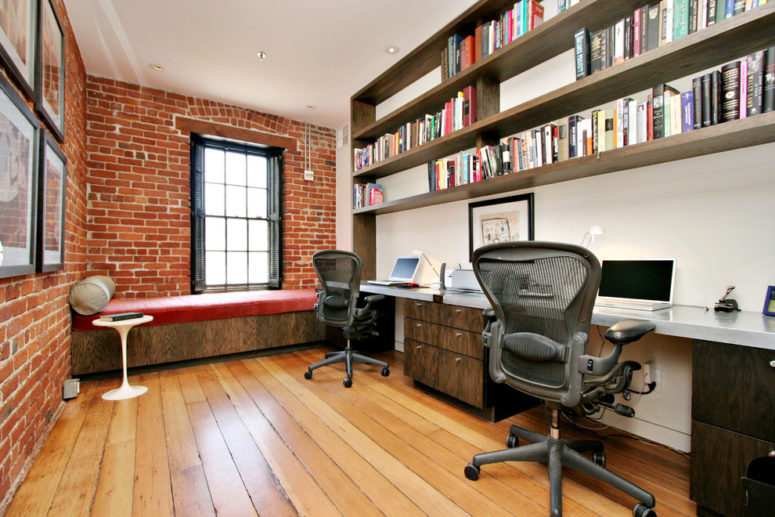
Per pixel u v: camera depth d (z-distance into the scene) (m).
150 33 2.77
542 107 2.02
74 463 1.62
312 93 3.80
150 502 1.36
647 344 1.88
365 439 1.85
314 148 4.66
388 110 3.59
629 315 1.46
